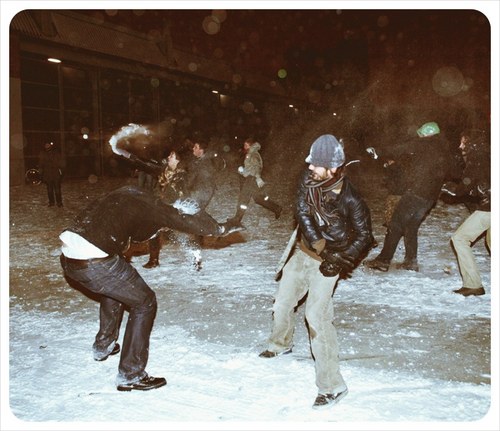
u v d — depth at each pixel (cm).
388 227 692
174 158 673
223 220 1121
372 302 568
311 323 361
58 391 378
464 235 578
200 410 348
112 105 2775
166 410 349
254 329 496
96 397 368
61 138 2469
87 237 360
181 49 3316
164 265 739
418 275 672
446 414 338
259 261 763
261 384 382
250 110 4291
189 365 415
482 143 557
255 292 614
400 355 431
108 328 426
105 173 2705
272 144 4184
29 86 2300
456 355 430
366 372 399
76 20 2516
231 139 3938
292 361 418
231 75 3831
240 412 344
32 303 583
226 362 419
